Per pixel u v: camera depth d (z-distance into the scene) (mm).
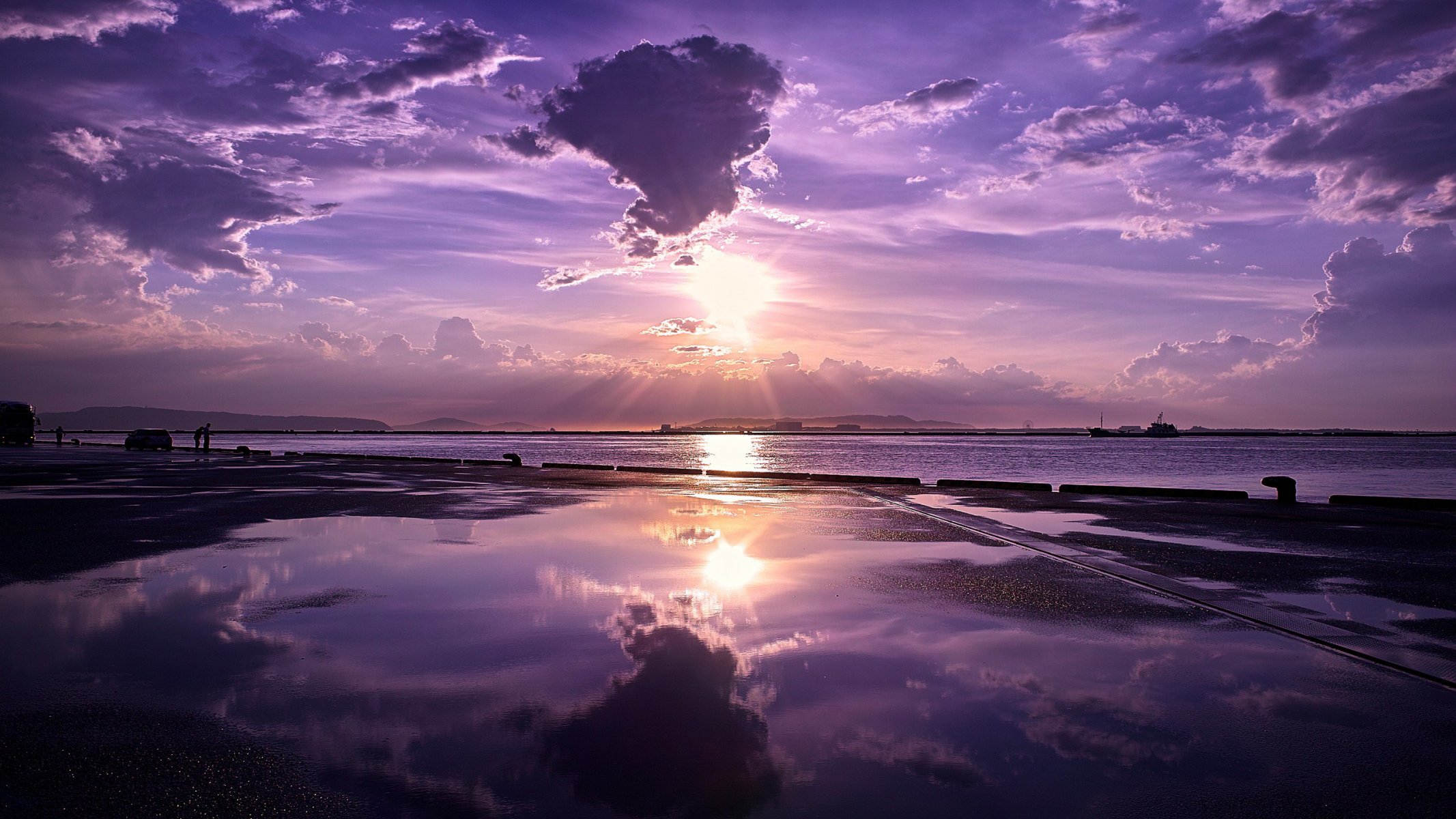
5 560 10758
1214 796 3977
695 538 12922
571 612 7781
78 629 7156
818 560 10820
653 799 3910
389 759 4379
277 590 8828
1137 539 12859
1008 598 8398
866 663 6090
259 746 4562
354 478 27938
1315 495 35281
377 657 6254
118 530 13914
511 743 4594
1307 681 5719
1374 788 4070
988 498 20922
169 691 5484
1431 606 8055
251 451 53250
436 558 10898
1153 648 6539
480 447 186500
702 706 5168
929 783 4086
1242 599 8367
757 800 3902
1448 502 17391
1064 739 4652
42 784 4105
